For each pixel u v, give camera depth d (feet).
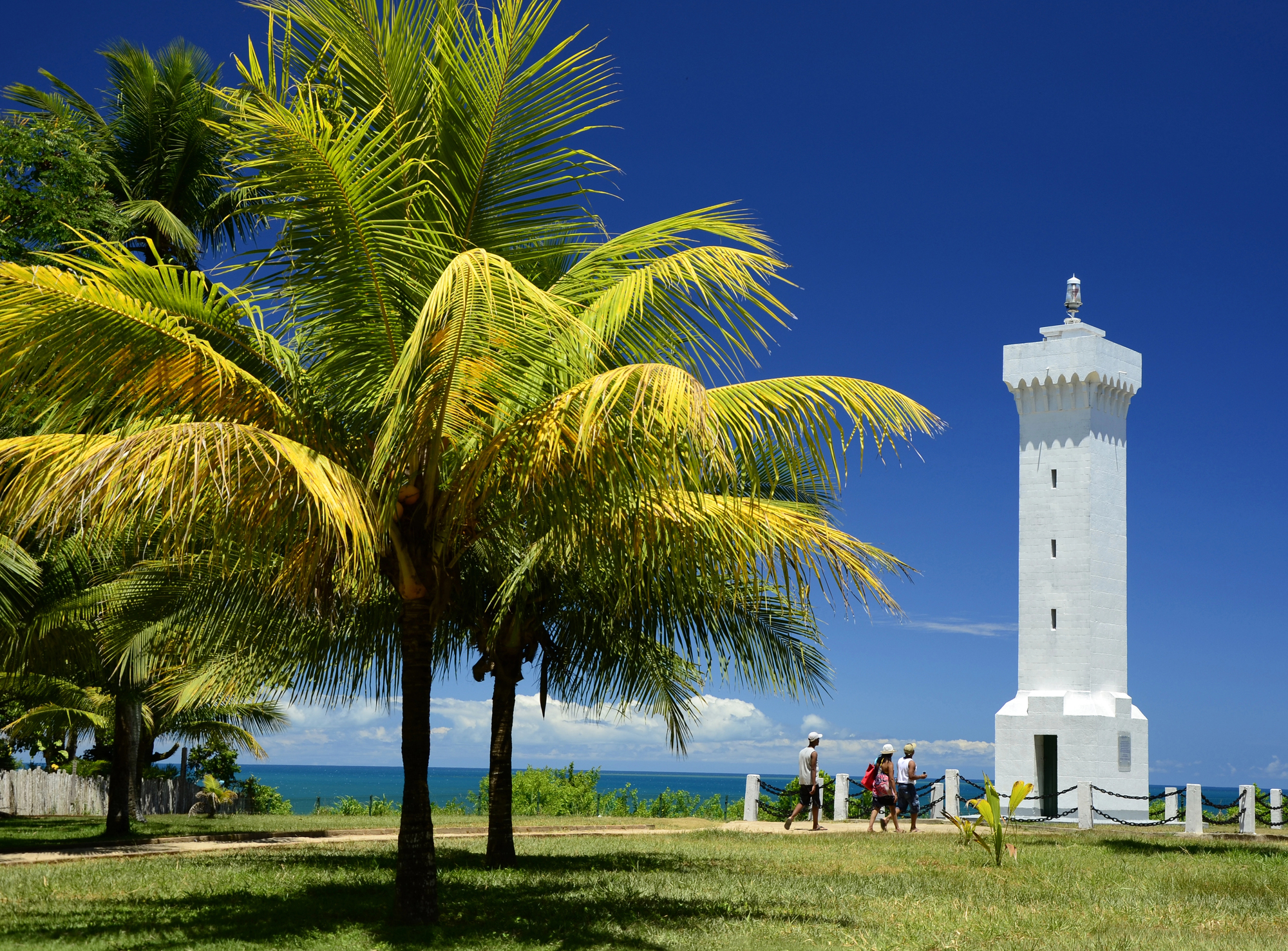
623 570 33.58
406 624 31.50
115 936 28.45
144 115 82.33
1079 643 125.08
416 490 30.14
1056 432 129.80
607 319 29.09
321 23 30.63
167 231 77.71
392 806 113.91
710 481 28.89
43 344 25.86
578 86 31.94
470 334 27.09
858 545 30.99
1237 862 56.24
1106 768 121.08
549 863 49.16
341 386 31.01
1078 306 136.36
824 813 95.40
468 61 31.65
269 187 29.68
